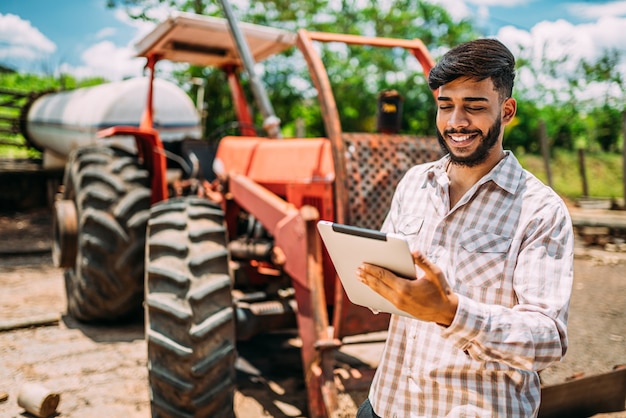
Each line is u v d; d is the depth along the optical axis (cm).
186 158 428
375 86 1241
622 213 795
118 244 356
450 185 145
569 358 289
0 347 359
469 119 129
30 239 702
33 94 960
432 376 136
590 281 491
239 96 452
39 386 282
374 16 1232
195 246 251
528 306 121
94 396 300
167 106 690
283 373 333
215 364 232
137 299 382
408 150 268
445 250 138
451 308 115
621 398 265
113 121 671
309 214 258
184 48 401
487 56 126
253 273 335
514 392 131
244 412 285
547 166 959
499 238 130
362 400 234
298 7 1142
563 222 127
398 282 115
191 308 234
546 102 1435
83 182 369
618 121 1417
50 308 444
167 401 237
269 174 309
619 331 346
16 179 883
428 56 297
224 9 352
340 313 254
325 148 276
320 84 258
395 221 157
